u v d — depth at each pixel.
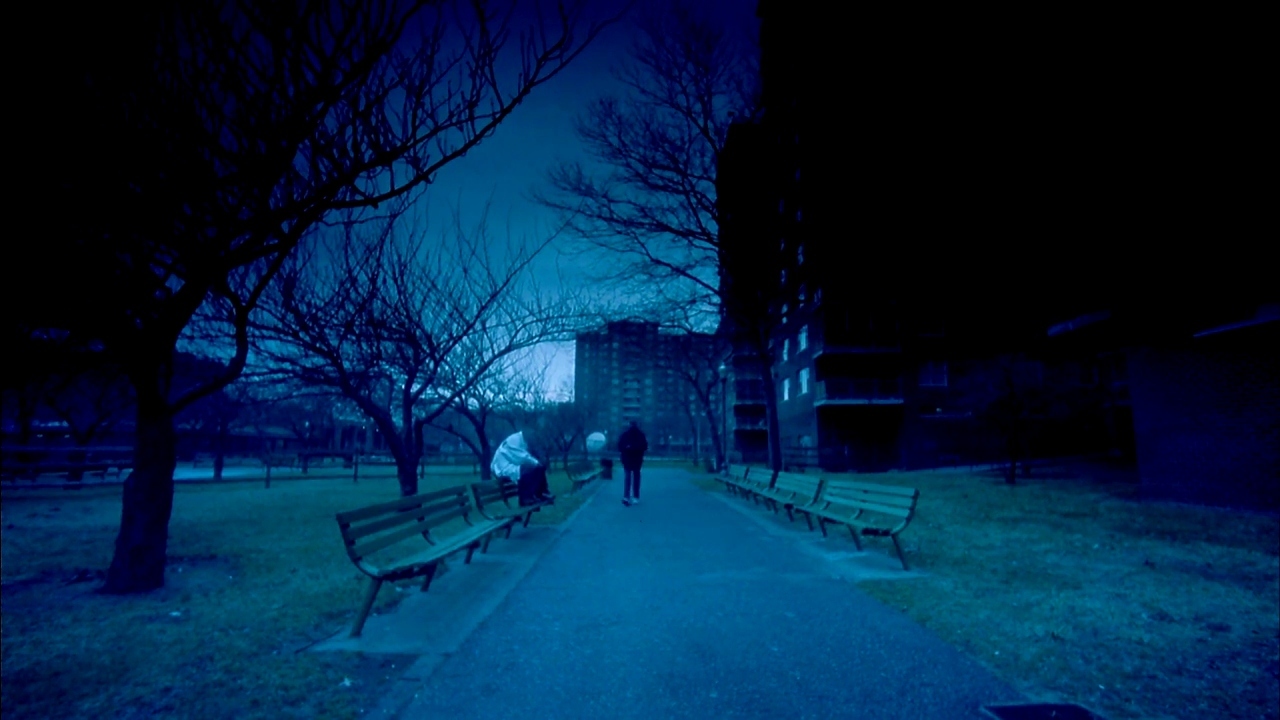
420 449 15.27
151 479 6.32
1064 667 4.04
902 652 4.29
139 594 5.97
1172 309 12.05
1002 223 15.22
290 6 2.63
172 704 3.49
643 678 3.86
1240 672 3.96
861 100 20.41
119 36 2.34
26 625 4.96
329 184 2.99
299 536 9.75
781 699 3.56
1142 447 12.91
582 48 3.32
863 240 20.64
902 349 33.25
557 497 16.25
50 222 2.29
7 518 12.77
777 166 20.19
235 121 2.82
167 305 5.61
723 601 5.61
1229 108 8.81
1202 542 8.26
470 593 5.98
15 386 2.88
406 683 3.79
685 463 52.88
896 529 6.93
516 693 3.65
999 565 7.03
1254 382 10.73
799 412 39.19
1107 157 10.56
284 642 4.57
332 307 11.17
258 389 17.12
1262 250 10.11
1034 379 21.88
